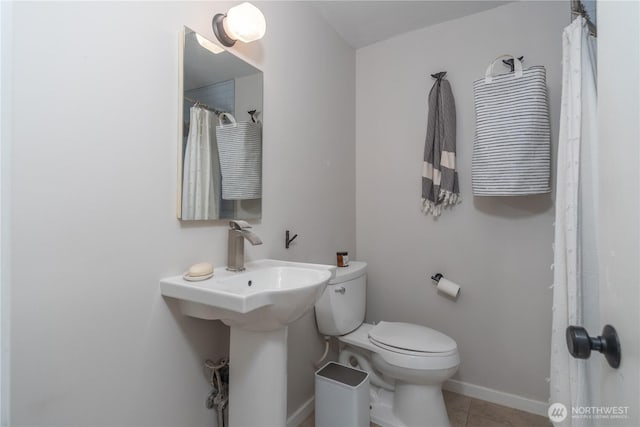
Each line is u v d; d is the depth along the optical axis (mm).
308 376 1664
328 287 1610
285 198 1550
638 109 383
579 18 1088
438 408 1477
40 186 708
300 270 1178
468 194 1875
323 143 1876
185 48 1033
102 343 823
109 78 837
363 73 2244
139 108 911
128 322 881
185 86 1032
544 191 1497
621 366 420
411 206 2062
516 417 1648
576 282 1035
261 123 1368
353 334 1693
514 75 1536
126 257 877
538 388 1684
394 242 2117
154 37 952
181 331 1035
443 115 1875
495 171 1557
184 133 1031
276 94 1482
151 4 945
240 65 1259
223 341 1180
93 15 804
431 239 1990
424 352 1418
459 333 1895
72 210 763
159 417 962
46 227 718
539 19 1692
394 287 2111
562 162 1150
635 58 392
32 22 692
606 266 468
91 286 800
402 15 1879
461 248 1896
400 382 1558
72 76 761
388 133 2150
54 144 731
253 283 1126
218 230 1175
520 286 1736
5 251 656
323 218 1872
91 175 800
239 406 1039
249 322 960
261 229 1396
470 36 1878
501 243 1786
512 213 1761
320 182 1845
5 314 659
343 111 2105
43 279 714
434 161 1904
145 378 925
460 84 1902
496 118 1567
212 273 1047
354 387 1356
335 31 2018
